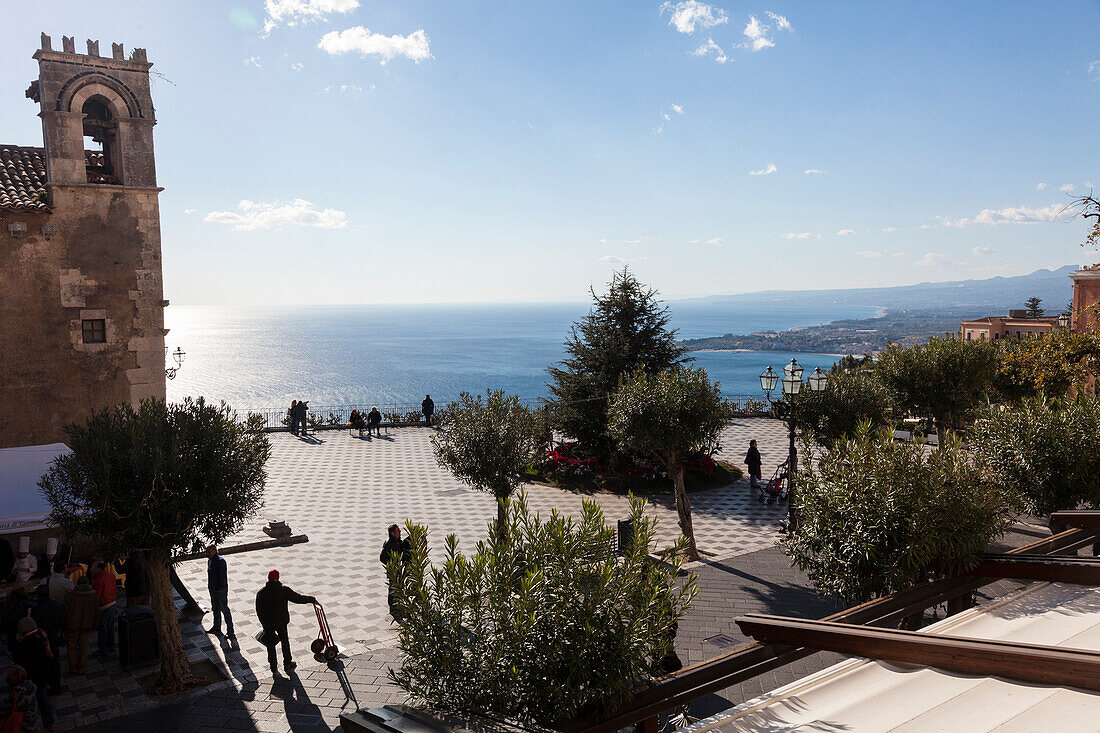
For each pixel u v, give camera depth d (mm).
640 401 18156
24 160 18625
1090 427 14008
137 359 18000
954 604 8898
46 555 15719
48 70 16625
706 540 20188
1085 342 19781
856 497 9664
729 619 14141
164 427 11148
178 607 15297
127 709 10977
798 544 10500
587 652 5074
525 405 19328
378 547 19656
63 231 17016
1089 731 3449
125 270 17750
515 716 4898
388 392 132625
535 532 5961
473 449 18281
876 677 4699
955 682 4367
